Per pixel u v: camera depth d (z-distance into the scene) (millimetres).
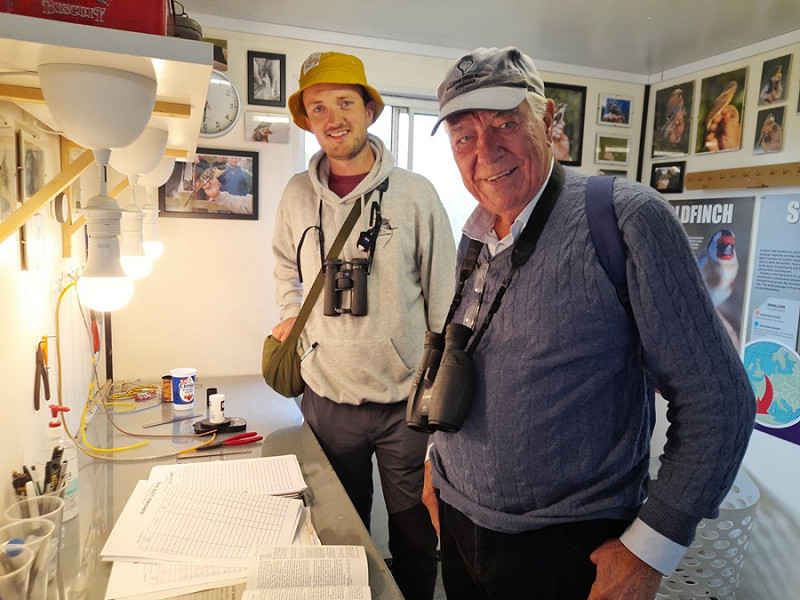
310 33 2248
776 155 2207
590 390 871
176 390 1735
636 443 902
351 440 1615
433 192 1664
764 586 2203
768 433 2215
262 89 2225
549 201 919
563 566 915
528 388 894
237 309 2301
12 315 977
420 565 1650
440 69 2477
